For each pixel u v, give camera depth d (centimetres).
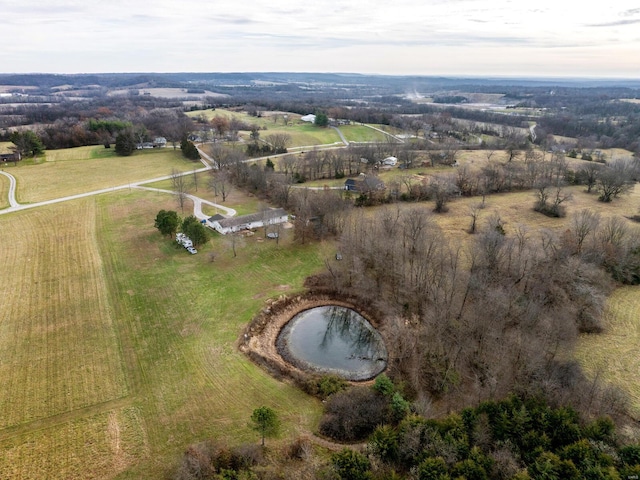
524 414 3591
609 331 5491
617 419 3931
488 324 4966
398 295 6456
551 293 5812
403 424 3738
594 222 7169
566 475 3106
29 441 3947
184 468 3494
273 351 5559
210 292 6588
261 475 3472
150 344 5359
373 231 7438
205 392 4616
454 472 3203
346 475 3350
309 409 4459
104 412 4300
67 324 5684
